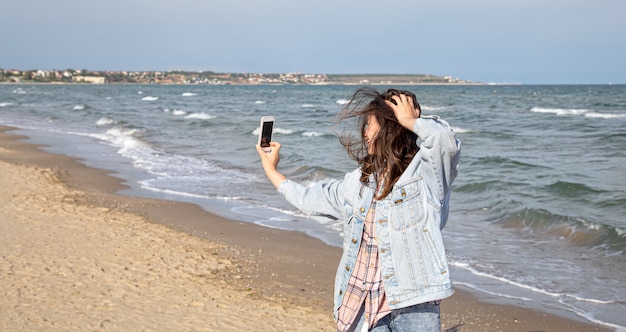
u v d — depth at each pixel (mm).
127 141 23250
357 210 2768
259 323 5762
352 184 2801
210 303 6242
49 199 11438
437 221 2674
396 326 2721
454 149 2607
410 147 2746
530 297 6949
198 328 5527
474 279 7566
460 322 6273
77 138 24797
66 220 9680
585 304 6738
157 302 6156
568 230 9602
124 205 11453
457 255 8570
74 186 13375
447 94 97875
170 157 18906
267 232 9734
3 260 7234
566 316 6402
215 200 12250
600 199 12273
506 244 9148
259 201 12195
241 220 10555
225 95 97062
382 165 2729
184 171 16000
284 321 5859
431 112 45375
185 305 6125
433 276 2633
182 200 12203
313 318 5988
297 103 63969
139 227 9531
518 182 14172
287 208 11570
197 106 55844
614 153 19578
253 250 8617
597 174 15531
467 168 16922
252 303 6352
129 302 6105
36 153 19391
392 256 2676
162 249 8266
